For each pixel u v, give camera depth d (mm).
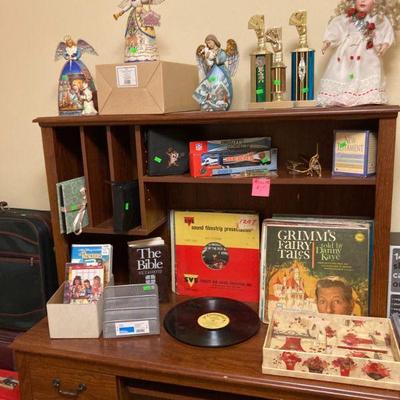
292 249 1356
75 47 1449
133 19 1348
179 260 1584
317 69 1441
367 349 1149
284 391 1114
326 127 1448
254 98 1346
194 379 1185
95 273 1411
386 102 1236
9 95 1801
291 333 1240
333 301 1326
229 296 1545
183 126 1471
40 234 1564
